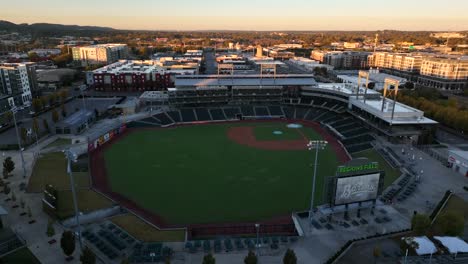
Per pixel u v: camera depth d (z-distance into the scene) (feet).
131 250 225.76
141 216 278.87
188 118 588.50
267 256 220.84
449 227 229.04
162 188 331.77
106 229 251.39
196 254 222.69
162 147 451.53
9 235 240.53
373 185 262.06
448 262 214.48
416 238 219.20
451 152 371.76
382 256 217.97
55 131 483.92
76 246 229.66
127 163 394.52
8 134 481.05
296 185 339.57
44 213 272.10
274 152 434.71
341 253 220.23
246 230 259.80
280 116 613.93
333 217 266.98
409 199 299.99
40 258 216.95
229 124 571.69
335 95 612.29
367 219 263.70
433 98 648.38
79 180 342.64
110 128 506.07
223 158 412.77
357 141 464.65
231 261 215.31
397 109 490.49
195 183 343.46
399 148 434.71
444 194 311.06
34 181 333.83
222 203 303.07
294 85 650.84
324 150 442.91
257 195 318.86
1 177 340.39
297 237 240.53
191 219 275.80
